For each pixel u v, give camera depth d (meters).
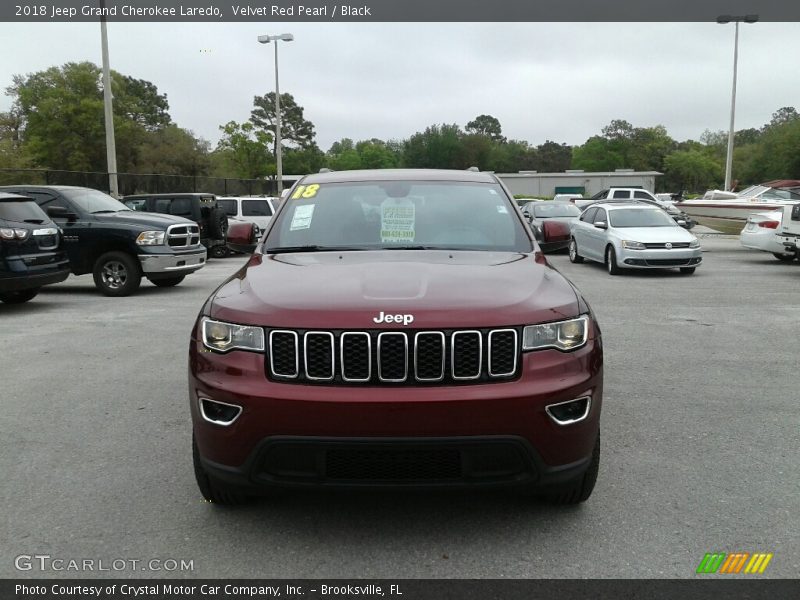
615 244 15.12
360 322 3.19
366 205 4.79
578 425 3.27
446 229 4.58
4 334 8.74
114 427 5.14
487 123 150.75
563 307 3.41
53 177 25.28
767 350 7.59
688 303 10.95
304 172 95.19
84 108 63.47
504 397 3.10
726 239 26.75
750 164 72.44
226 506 3.80
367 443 3.09
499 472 3.18
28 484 4.13
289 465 3.19
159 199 18.73
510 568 3.17
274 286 3.60
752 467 4.33
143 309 10.75
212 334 3.40
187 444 4.79
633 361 7.11
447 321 3.19
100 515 3.72
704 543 3.38
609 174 73.00
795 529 3.53
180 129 70.62
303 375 3.21
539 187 74.38
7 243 10.03
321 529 3.55
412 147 104.44
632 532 3.50
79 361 7.23
